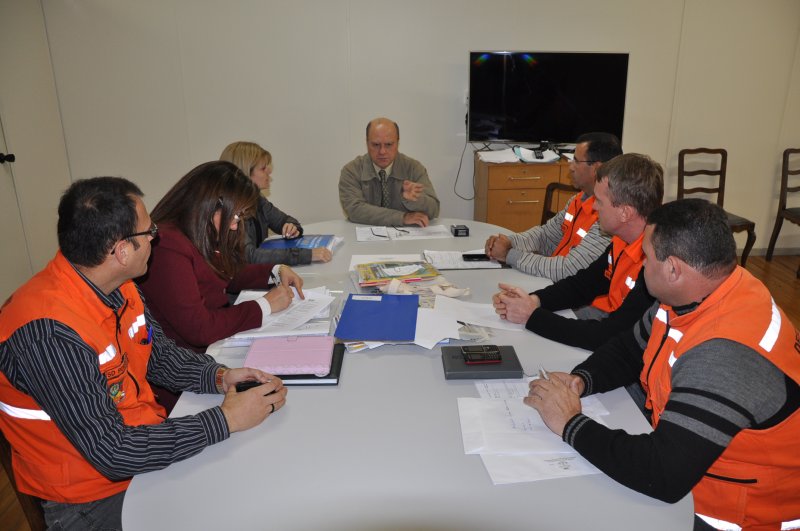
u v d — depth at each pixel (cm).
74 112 416
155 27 407
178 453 108
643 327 138
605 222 182
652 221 115
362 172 316
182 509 97
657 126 453
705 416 99
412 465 107
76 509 124
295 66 424
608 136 236
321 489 101
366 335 154
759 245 483
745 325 106
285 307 175
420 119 443
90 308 118
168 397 162
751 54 439
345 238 272
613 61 421
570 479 104
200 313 156
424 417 123
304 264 232
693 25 431
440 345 157
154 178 437
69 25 400
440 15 421
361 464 108
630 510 97
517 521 94
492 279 213
